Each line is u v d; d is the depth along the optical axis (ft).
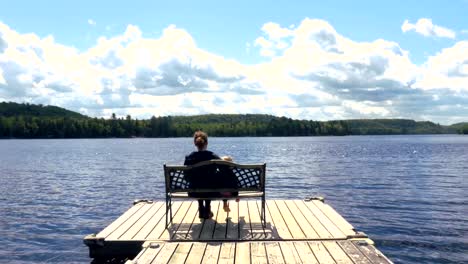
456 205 55.52
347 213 50.08
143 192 70.44
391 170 110.93
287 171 108.06
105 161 156.25
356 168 117.19
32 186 80.12
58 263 31.89
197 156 28.27
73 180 90.68
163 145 348.59
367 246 23.20
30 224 45.14
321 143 384.47
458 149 248.93
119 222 29.01
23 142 471.62
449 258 32.63
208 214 29.94
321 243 23.80
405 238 38.34
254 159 158.71
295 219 29.55
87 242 24.72
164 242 24.26
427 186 76.28
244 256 21.70
